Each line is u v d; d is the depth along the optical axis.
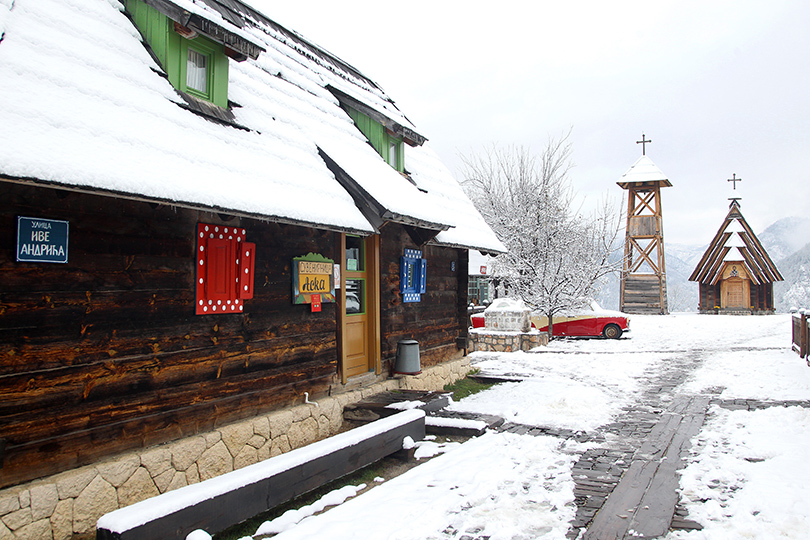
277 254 6.30
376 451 5.74
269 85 7.84
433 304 10.63
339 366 7.66
